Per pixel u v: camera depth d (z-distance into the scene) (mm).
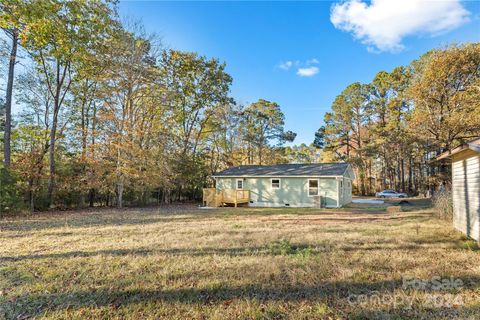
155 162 16969
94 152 15477
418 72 21844
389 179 31688
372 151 29734
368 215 11734
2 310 3016
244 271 4145
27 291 3504
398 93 27812
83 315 2912
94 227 8430
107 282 3785
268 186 18469
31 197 13828
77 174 16188
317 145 35719
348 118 31812
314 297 3271
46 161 15828
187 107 24016
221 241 6273
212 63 23844
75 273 4129
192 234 7199
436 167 23609
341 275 3949
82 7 10891
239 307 3047
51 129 15336
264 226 8617
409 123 20719
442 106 18391
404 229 7648
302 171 18375
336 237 6586
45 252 5320
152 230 7867
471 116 16547
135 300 3250
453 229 7445
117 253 5230
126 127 15484
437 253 5055
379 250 5305
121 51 15359
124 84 15516
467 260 4594
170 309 3029
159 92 17844
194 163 21828
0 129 15859
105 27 13438
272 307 3039
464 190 6727
